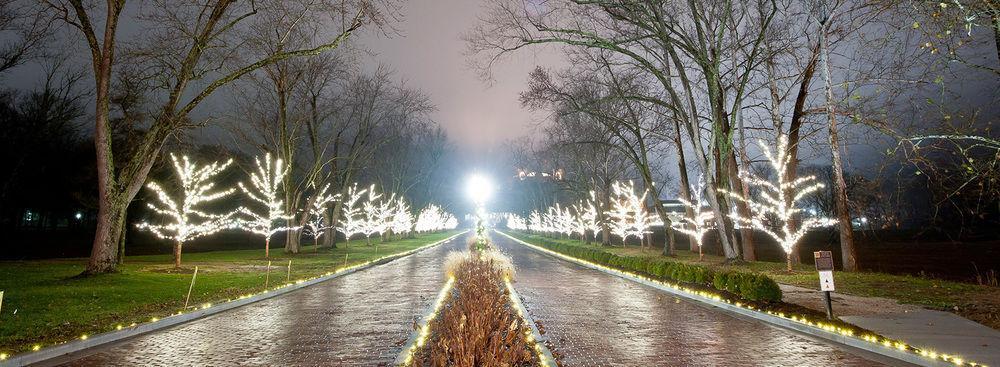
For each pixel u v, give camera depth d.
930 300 13.80
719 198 27.08
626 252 43.53
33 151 40.38
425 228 93.00
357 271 26.69
